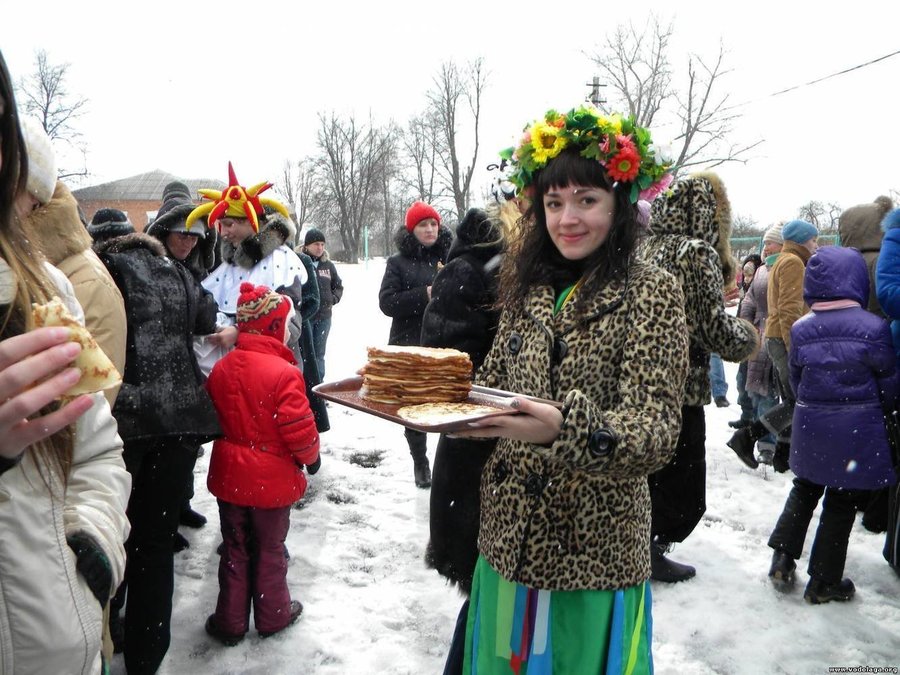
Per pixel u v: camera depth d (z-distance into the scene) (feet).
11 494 3.59
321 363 24.94
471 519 8.21
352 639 9.95
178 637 9.90
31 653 3.62
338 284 25.98
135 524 8.39
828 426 10.30
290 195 198.70
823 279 10.68
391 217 191.52
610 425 4.61
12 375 2.81
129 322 8.30
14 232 3.87
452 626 10.32
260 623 9.84
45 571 3.68
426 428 4.28
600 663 5.52
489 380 6.24
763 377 18.69
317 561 12.20
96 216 10.27
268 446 9.35
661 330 5.05
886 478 10.11
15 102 3.65
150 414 8.17
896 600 11.02
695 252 9.55
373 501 15.03
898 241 10.55
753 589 11.36
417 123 160.66
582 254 5.47
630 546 5.57
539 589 5.53
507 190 8.61
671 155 5.37
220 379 9.48
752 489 15.88
